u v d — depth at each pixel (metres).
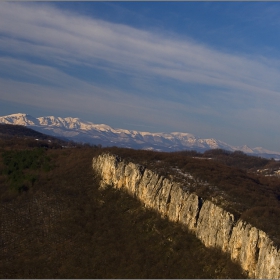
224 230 97.38
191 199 111.25
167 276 95.06
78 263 104.31
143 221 119.56
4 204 134.50
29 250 110.75
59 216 127.69
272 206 103.94
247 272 86.94
